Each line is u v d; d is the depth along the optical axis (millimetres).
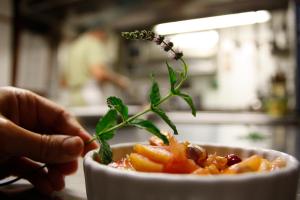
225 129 1785
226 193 293
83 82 3463
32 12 3570
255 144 1180
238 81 3752
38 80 4012
